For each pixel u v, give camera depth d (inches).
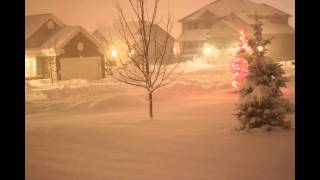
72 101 1054.4
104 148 482.0
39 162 423.5
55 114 886.4
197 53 2778.1
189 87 1205.1
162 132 569.0
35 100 1126.4
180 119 685.9
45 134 594.9
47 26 2027.6
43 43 1961.1
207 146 465.1
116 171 379.2
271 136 501.0
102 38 2386.8
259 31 561.6
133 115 778.8
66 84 1581.0
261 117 538.3
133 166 394.3
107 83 1513.3
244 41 1045.2
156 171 373.1
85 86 1370.6
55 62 1851.6
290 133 514.0
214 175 353.7
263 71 542.3
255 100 534.3
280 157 401.1
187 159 411.2
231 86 1277.1
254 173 354.3
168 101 1029.2
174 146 473.7
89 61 1861.5
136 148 473.4
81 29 1921.8
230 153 427.2
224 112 759.1
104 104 967.0
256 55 548.1
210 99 1016.9
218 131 554.6
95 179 358.3
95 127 639.1
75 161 423.5
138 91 1272.1
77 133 592.7
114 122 686.5
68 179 361.4
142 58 738.8
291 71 1705.2
